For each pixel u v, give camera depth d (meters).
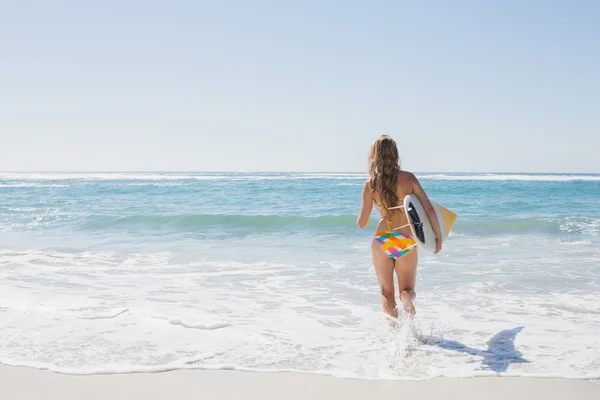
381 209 4.04
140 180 47.97
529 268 6.96
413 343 3.67
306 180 47.94
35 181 44.72
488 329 4.12
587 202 18.88
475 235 10.69
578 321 4.34
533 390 2.89
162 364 3.29
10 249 8.64
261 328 4.13
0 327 4.10
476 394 2.84
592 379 3.05
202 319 4.34
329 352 3.55
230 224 12.24
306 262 7.43
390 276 3.97
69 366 3.24
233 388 2.93
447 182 43.06
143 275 6.44
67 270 6.77
